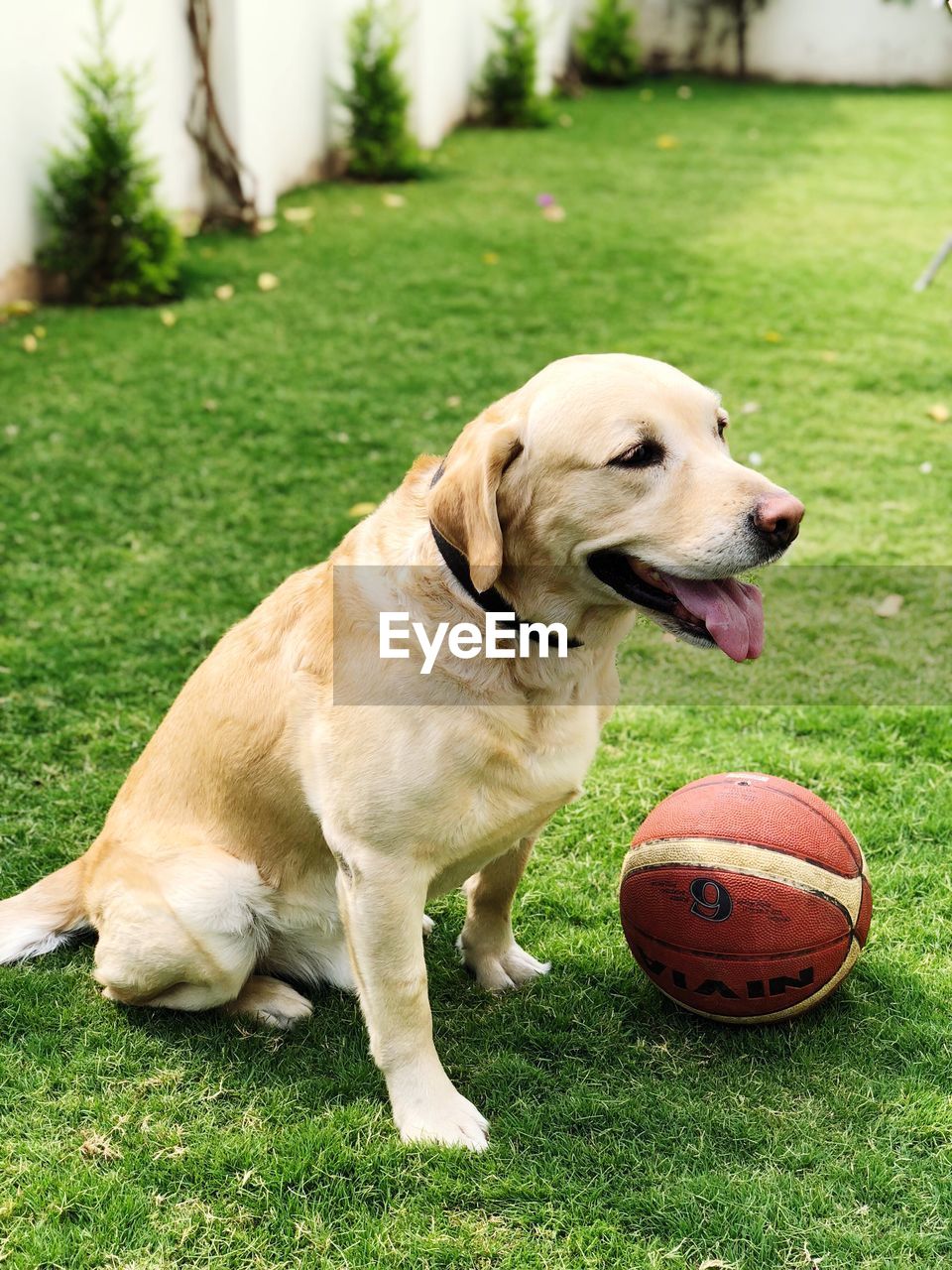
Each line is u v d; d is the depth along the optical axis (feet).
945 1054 9.21
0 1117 8.93
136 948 9.42
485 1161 8.47
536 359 24.80
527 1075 9.23
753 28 66.80
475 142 47.01
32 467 19.76
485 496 7.79
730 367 24.72
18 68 25.73
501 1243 7.89
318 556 17.25
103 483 19.33
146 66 27.48
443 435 21.24
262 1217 8.15
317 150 39.55
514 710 8.27
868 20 65.21
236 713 9.39
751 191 39.93
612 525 7.99
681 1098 8.91
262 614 9.75
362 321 26.73
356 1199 8.26
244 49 31.73
